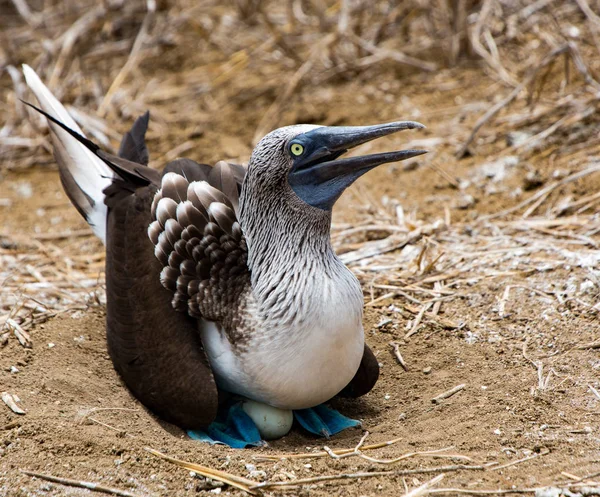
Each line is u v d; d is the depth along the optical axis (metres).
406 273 13.31
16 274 14.16
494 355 11.36
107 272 11.45
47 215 16.83
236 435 10.40
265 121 18.69
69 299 13.06
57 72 20.03
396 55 19.69
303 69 19.33
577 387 10.45
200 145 18.30
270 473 9.15
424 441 9.70
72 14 21.80
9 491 8.73
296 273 9.65
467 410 10.24
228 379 10.22
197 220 10.28
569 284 12.34
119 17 21.81
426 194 15.88
